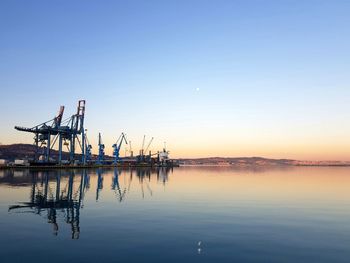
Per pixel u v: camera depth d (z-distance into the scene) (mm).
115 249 20812
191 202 45688
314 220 32094
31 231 25953
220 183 87688
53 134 186000
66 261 18391
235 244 22391
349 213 36688
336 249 21422
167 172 181625
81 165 199125
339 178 119188
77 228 27156
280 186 77812
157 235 24750
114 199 48906
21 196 51188
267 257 19531
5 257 19078
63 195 53625
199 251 20594
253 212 36781
